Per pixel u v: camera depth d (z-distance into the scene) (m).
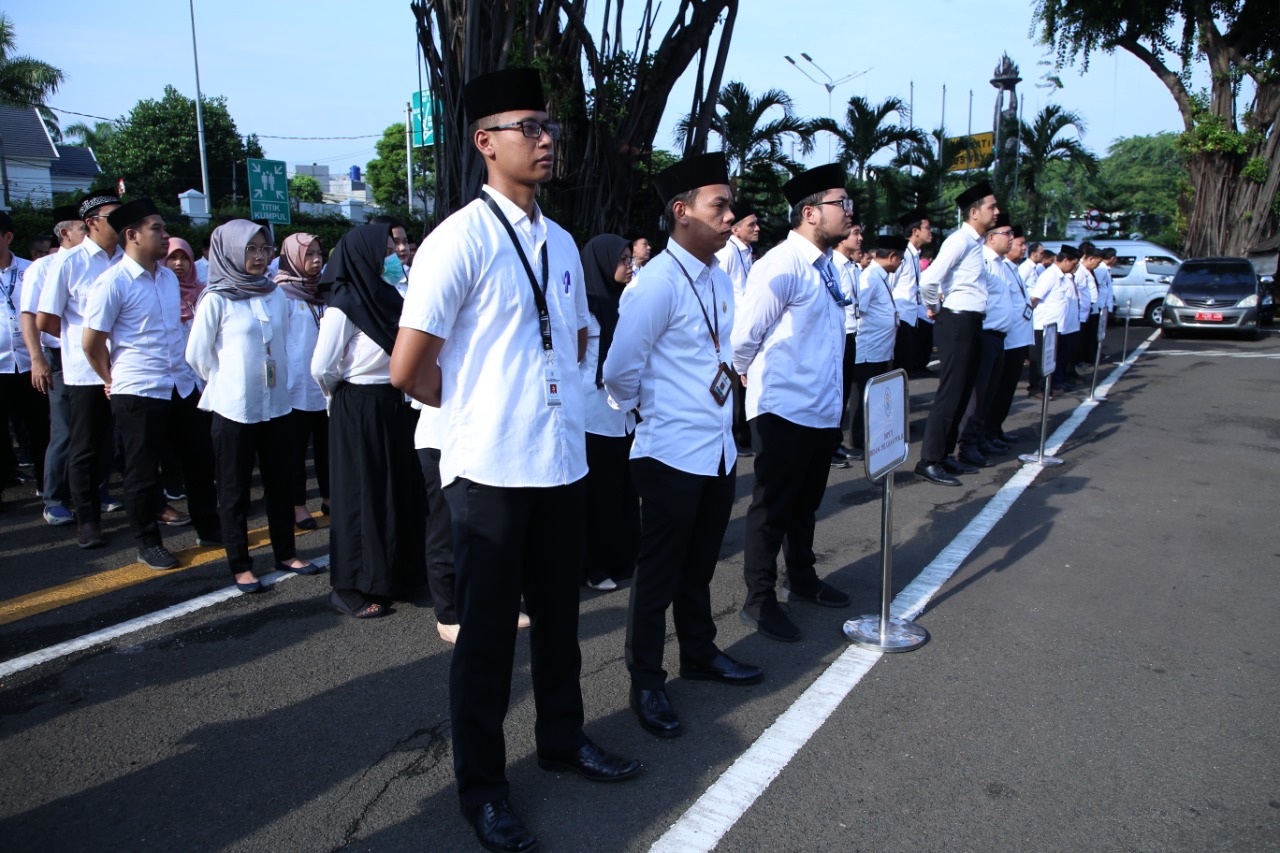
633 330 3.18
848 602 4.52
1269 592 4.64
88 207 5.53
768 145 17.41
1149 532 5.64
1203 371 13.20
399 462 4.32
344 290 4.12
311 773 3.03
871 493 6.70
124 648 4.00
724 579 4.94
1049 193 55.56
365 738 3.25
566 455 2.61
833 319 4.06
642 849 2.63
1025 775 2.99
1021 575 4.90
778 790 2.92
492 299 2.48
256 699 3.54
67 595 4.63
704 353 3.30
